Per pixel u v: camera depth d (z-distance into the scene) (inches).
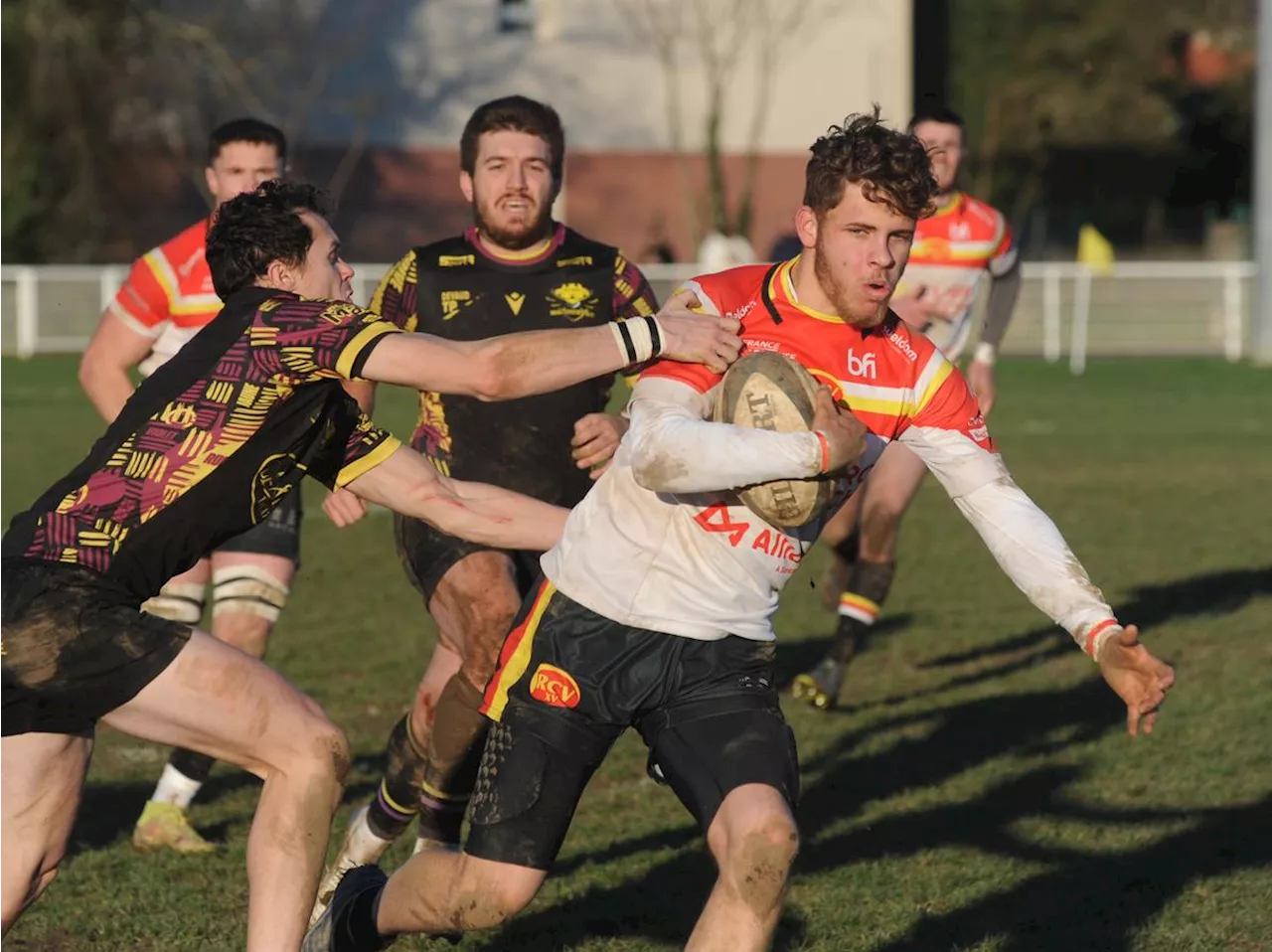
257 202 583.2
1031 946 683.4
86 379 890.1
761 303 573.9
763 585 566.9
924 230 1167.0
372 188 5172.2
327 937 614.9
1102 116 6579.7
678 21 5251.0
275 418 558.9
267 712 547.8
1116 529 1779.0
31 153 4643.2
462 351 543.8
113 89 4731.8
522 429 786.2
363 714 1085.8
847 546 1145.4
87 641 533.0
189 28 4790.8
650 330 545.6
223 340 557.9
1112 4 6614.2
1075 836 828.0
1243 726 1028.5
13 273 3843.5
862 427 525.7
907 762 969.5
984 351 1232.8
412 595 1481.3
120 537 542.0
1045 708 1092.5
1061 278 4065.0
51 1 4594.0
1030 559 574.2
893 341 576.4
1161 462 2281.0
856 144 538.9
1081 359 3885.3
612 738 571.8
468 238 820.0
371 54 5137.8
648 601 557.9
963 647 1282.0
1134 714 557.9
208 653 546.6
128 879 775.7
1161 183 6973.4
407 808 733.3
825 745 1010.7
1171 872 773.3
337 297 593.9
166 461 545.3
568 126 5290.4
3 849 541.6
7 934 703.7
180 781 823.7
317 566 1620.3
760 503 535.5
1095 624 561.0
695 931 517.0
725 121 5349.4
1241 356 3991.1
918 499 2078.0
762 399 535.2
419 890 580.7
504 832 561.6
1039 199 6875.0
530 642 572.1
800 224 564.1
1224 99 6968.5
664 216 5364.2
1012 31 6535.4
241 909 735.7
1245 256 6225.4
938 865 788.0
